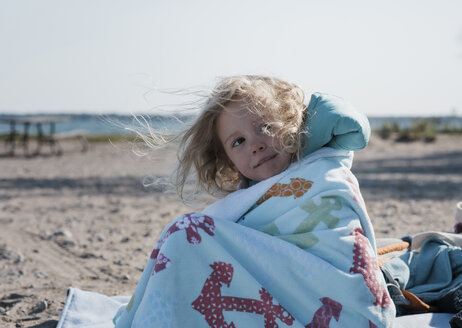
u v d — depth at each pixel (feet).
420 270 7.75
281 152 6.31
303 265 5.60
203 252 5.69
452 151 55.83
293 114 6.30
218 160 7.29
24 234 16.34
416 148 62.18
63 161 51.90
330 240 5.66
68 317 8.38
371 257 5.69
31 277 11.59
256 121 6.28
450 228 16.08
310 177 6.17
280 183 6.29
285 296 5.66
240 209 6.50
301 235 5.81
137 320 5.44
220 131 6.63
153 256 5.95
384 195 24.00
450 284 7.47
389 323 5.54
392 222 17.29
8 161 52.24
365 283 5.48
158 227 17.37
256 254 5.71
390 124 78.79
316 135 6.35
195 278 5.58
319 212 5.88
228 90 6.38
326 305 5.54
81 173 38.29
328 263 5.57
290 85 6.70
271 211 6.22
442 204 21.17
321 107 6.41
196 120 6.77
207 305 5.55
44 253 13.83
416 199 22.67
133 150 7.58
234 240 5.76
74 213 20.45
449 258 7.76
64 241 15.06
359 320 5.48
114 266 12.50
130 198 24.62
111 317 8.60
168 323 5.34
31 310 9.50
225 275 5.64
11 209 21.59
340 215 5.85
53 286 10.93
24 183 31.73
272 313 5.53
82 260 13.10
